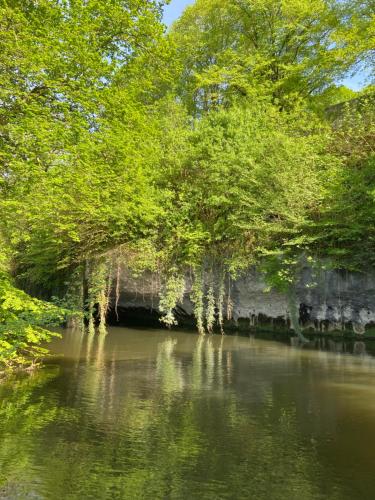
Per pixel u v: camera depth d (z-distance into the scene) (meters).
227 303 15.86
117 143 10.70
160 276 15.53
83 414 5.90
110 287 15.75
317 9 20.50
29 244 16.45
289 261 13.87
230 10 23.48
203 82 20.77
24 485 3.92
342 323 14.19
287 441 5.04
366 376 8.31
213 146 15.66
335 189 13.87
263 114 17.20
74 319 15.27
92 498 3.72
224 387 7.41
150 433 5.23
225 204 15.23
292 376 8.30
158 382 7.71
